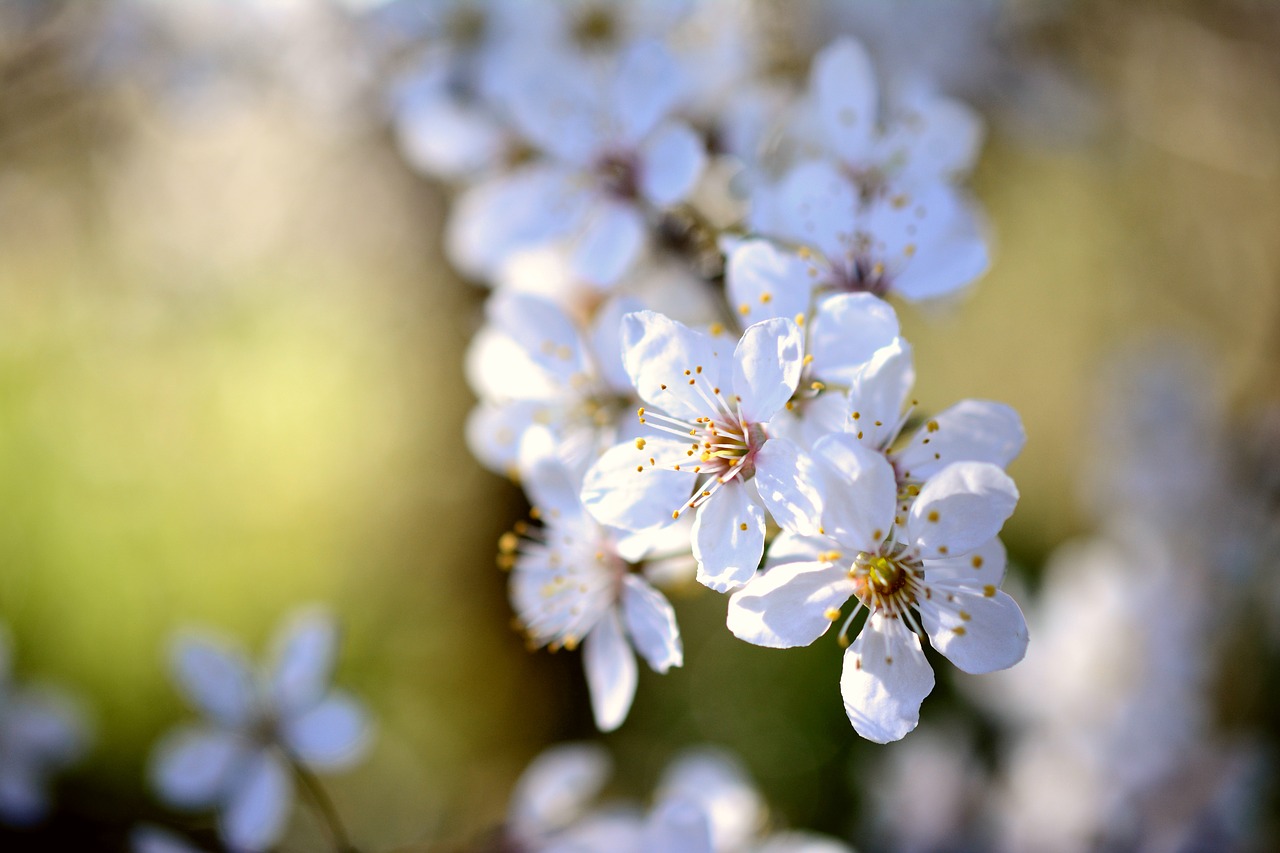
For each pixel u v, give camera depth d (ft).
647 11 0.73
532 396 0.60
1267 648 1.05
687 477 0.51
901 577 0.50
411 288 1.75
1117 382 1.24
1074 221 1.80
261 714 0.71
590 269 0.63
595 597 0.56
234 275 1.57
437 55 0.77
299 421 1.86
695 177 0.62
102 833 0.81
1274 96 1.23
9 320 1.59
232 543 1.83
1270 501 1.11
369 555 1.90
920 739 1.03
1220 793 0.94
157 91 1.11
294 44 1.01
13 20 1.05
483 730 1.75
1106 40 1.14
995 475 0.49
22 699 0.82
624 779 1.49
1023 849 0.95
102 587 1.71
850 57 0.61
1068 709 0.98
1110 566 1.03
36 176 1.31
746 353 0.51
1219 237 1.69
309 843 1.40
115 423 1.73
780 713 1.45
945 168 0.62
